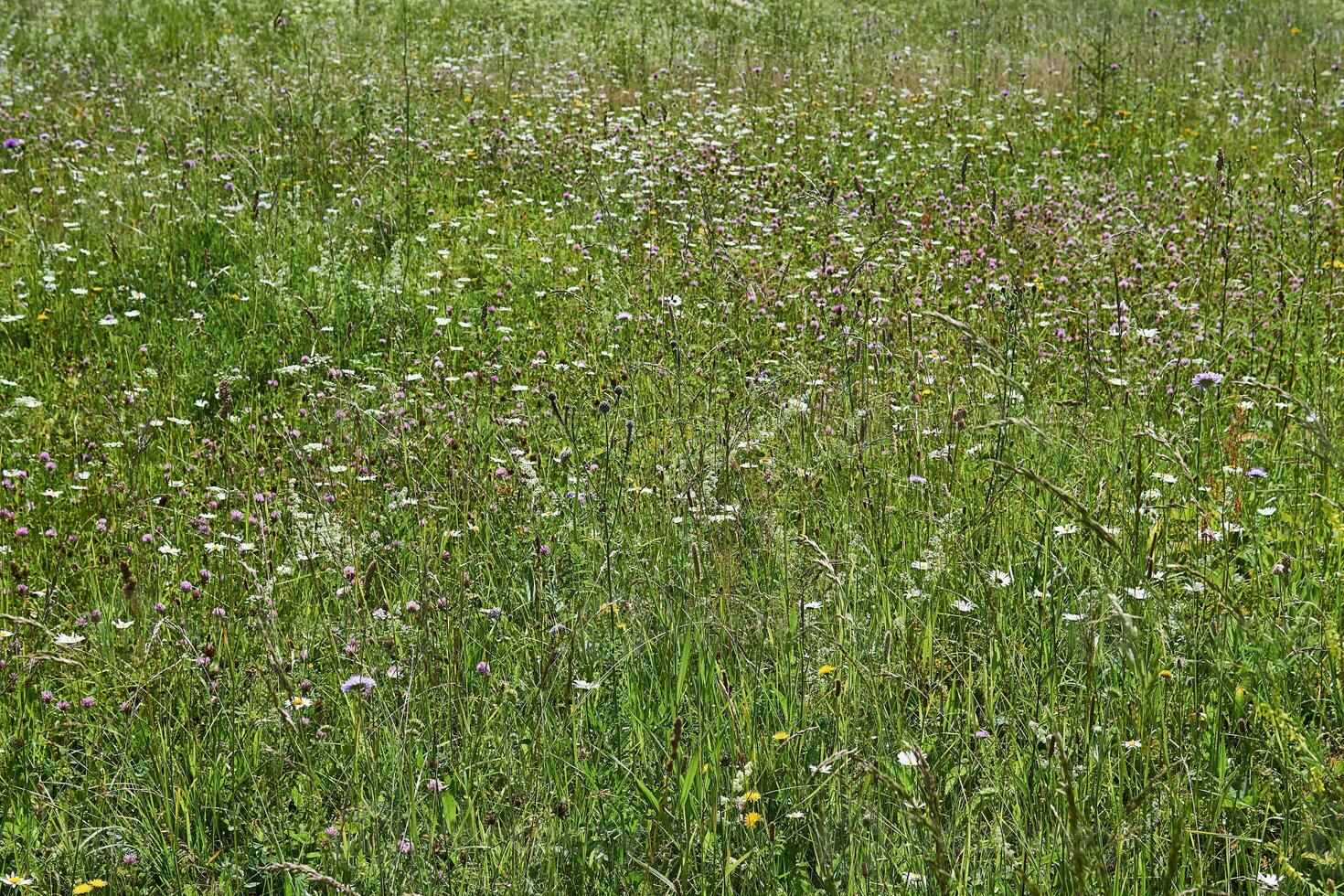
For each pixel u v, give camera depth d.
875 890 2.97
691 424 5.02
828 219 8.98
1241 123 13.45
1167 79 15.53
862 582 4.16
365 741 3.46
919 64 16.17
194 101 12.06
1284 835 3.06
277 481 5.41
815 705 3.59
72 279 7.96
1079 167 12.05
